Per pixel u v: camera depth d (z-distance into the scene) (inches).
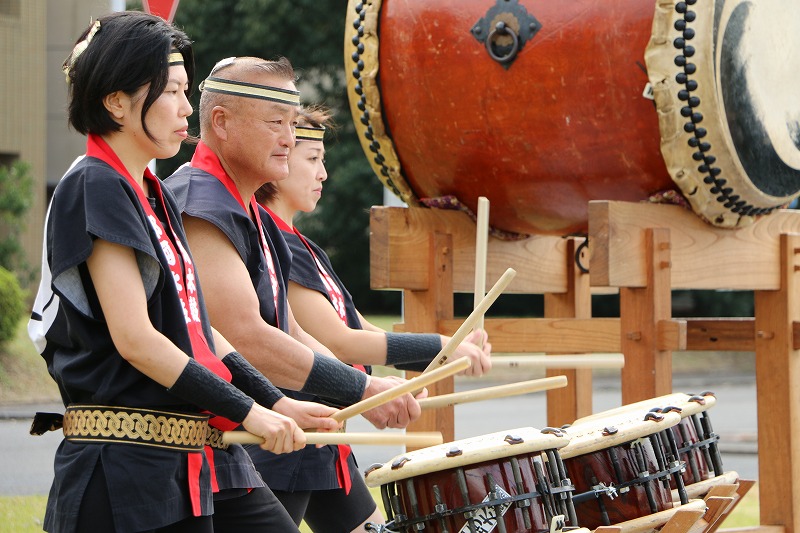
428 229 510.0
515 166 484.7
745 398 1487.5
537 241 574.6
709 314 2102.6
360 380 357.7
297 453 395.9
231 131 358.3
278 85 359.6
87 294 275.4
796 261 530.3
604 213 457.1
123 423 277.1
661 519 347.9
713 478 389.1
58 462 281.7
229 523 322.7
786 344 530.3
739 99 464.4
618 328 503.5
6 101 1830.7
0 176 1685.5
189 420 284.4
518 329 529.3
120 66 279.7
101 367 277.4
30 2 1847.9
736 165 462.3
